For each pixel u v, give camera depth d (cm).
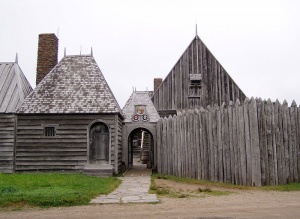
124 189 1203
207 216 716
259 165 1226
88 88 1928
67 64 2048
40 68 2106
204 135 1497
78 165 1794
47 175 1631
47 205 862
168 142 1850
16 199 878
